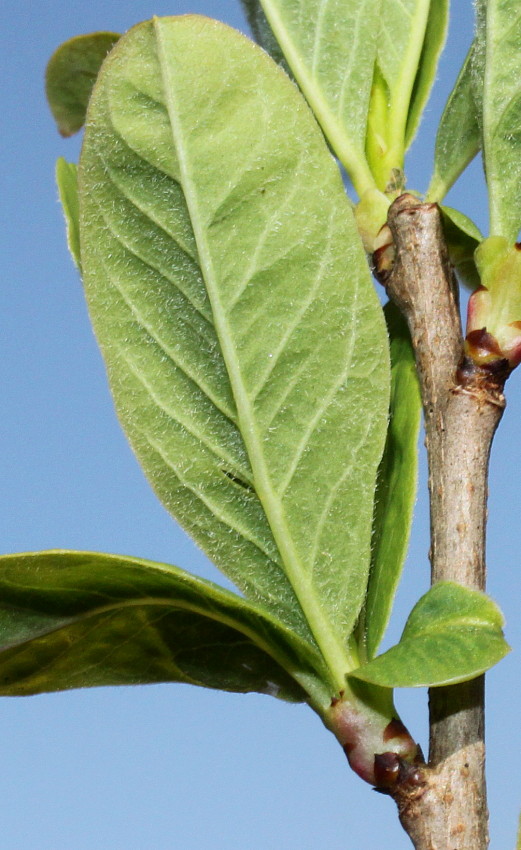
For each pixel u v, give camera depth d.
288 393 0.23
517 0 0.24
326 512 0.23
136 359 0.23
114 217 0.23
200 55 0.23
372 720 0.22
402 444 0.23
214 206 0.23
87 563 0.22
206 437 0.23
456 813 0.22
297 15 0.25
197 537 0.23
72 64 0.28
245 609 0.22
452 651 0.21
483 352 0.23
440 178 0.25
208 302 0.23
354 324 0.23
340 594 0.23
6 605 0.22
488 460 0.23
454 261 0.25
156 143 0.23
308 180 0.23
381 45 0.25
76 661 0.23
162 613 0.23
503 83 0.24
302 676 0.23
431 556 0.23
